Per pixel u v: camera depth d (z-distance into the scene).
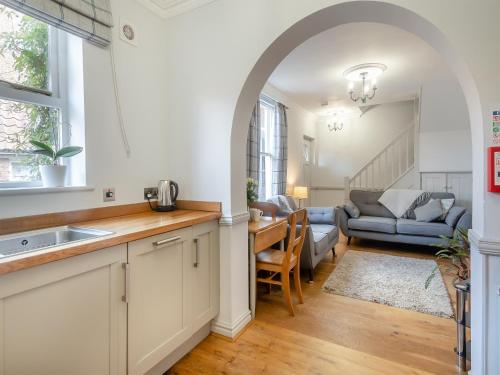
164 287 1.51
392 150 5.63
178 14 2.08
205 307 1.83
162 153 2.15
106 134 1.76
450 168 4.55
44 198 1.47
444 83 3.81
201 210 2.03
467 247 1.75
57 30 1.62
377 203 4.70
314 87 4.23
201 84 2.00
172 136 2.15
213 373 1.59
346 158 6.12
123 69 1.86
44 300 0.99
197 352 1.77
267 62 1.87
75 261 1.08
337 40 2.80
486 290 1.22
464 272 1.69
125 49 1.87
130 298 1.31
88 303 1.14
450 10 1.26
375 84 3.77
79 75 1.63
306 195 4.71
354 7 1.49
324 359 1.70
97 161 1.71
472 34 1.22
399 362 1.67
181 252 1.63
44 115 1.58
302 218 2.37
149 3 2.01
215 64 1.94
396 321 2.14
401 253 3.97
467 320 1.72
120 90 1.84
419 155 4.79
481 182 1.24
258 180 3.60
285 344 1.85
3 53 1.41
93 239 1.16
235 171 1.97
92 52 1.68
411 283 2.85
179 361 1.69
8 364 0.90
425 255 3.85
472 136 1.36
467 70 1.24
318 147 6.37
